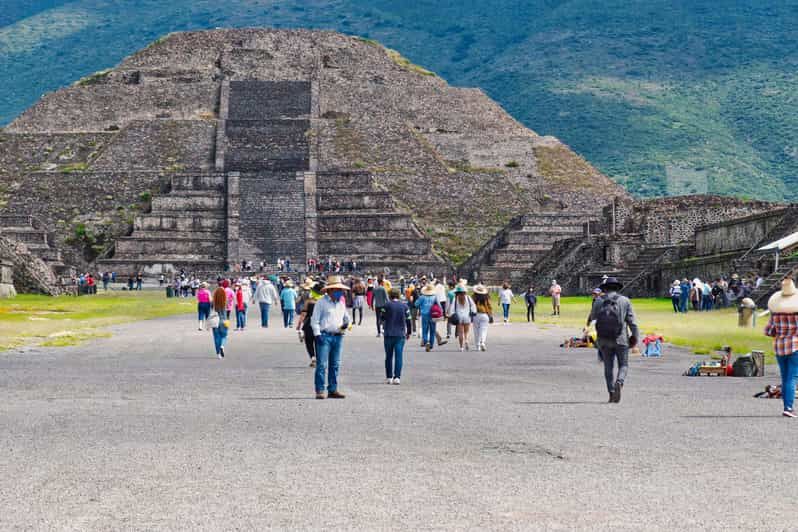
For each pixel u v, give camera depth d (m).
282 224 125.50
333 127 149.50
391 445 17.62
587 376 30.05
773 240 75.12
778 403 23.36
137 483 14.61
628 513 12.98
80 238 125.31
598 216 120.75
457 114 164.50
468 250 127.81
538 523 12.50
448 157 150.50
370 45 183.12
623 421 20.45
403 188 137.75
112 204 131.12
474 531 12.17
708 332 45.50
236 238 123.06
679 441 18.08
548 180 144.38
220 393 25.39
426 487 14.41
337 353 24.45
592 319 23.78
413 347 42.44
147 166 141.00
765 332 21.62
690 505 13.39
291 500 13.64
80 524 12.44
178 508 13.22
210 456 16.58
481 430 19.28
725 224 85.81
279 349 40.41
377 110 158.62
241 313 53.66
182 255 122.56
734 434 18.84
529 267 112.38
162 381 28.27
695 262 84.56
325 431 19.16
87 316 64.31
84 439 18.17
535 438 18.36
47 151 145.25
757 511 13.08
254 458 16.44
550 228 121.06
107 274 111.00
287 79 168.00
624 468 15.71
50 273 99.38
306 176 133.00
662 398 24.34
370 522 12.55
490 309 40.88
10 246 95.75
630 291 92.94
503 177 140.50
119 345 42.41
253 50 173.62
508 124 165.12
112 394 25.03
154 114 156.12
